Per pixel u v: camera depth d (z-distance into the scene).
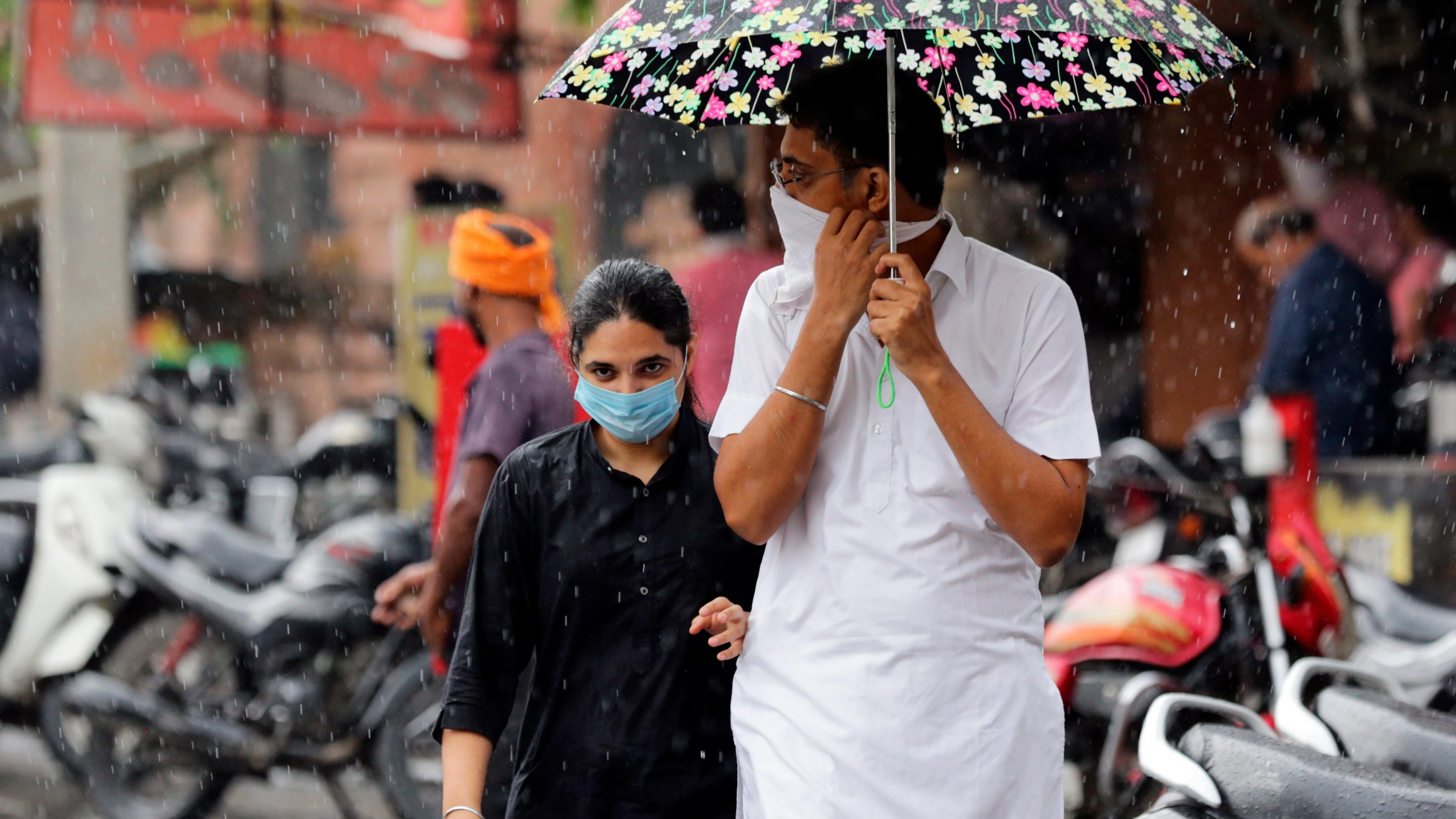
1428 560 17.75
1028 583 8.20
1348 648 14.34
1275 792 7.89
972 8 7.27
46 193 35.31
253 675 17.53
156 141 46.03
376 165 46.25
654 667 8.80
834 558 8.04
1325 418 21.22
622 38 7.84
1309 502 14.34
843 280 7.81
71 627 18.06
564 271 26.16
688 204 24.42
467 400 12.56
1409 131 24.69
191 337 44.19
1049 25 7.25
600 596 8.80
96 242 35.38
